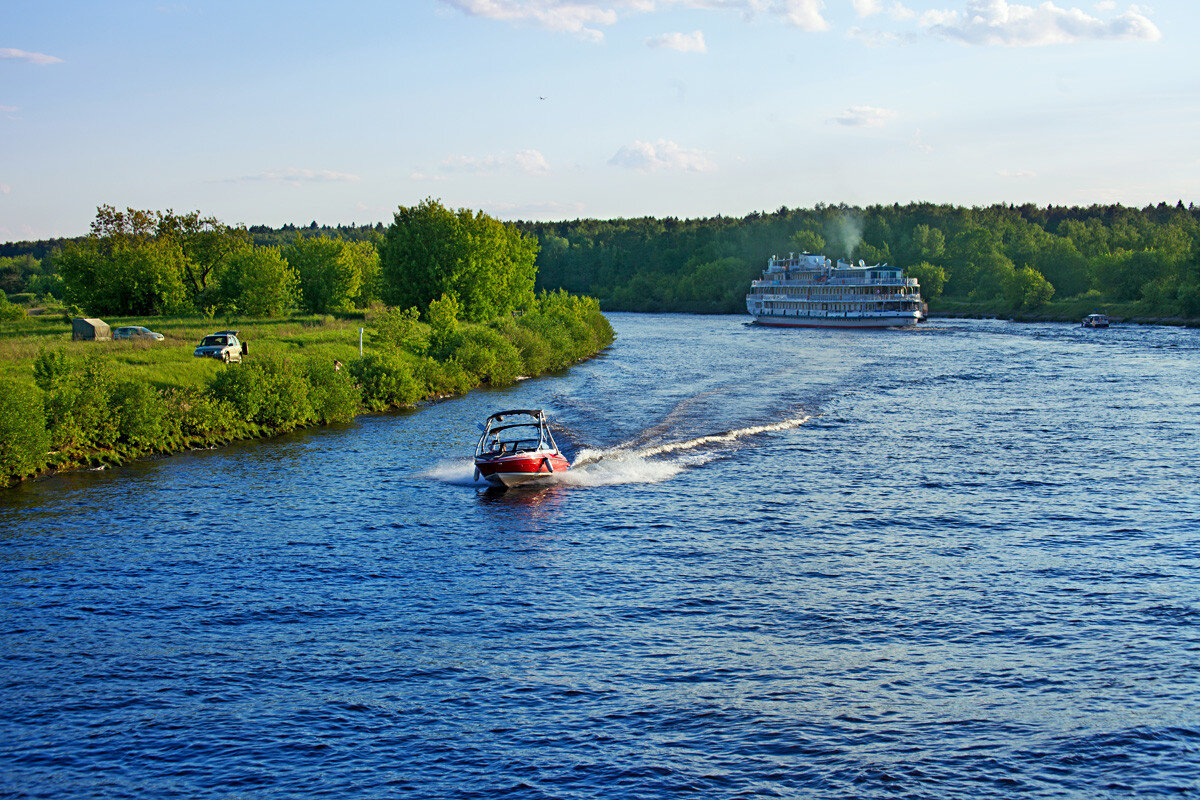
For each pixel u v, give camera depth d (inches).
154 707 627.8
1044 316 5920.3
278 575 890.7
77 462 1359.5
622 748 573.9
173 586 858.1
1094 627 754.2
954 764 553.3
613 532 1040.8
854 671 676.7
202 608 804.0
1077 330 4894.2
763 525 1065.5
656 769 550.9
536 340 2913.4
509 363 2657.5
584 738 585.6
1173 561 922.1
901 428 1738.4
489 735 590.9
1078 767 549.6
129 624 768.3
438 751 573.0
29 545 975.0
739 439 1608.0
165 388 1647.4
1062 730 591.2
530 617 783.7
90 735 591.5
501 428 1359.5
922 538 1011.9
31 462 1257.4
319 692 648.4
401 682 663.1
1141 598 818.2
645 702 630.5
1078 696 636.1
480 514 1119.6
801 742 577.9
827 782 535.2
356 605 812.6
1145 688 647.1
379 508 1144.2
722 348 3828.7
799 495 1207.6
